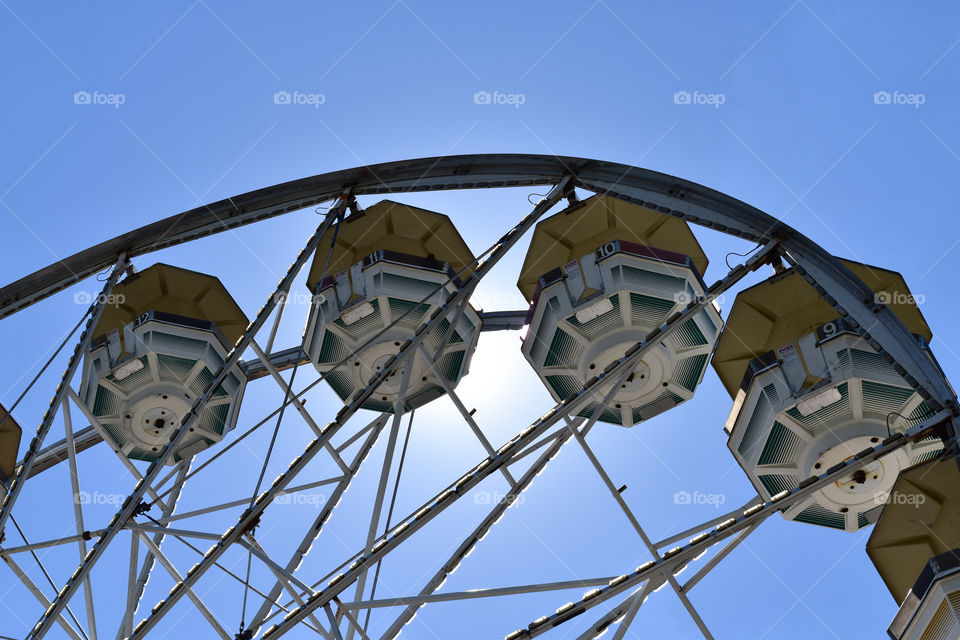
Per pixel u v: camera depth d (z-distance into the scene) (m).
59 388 19.19
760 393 19.64
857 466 17.61
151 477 19.14
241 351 19.69
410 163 18.86
